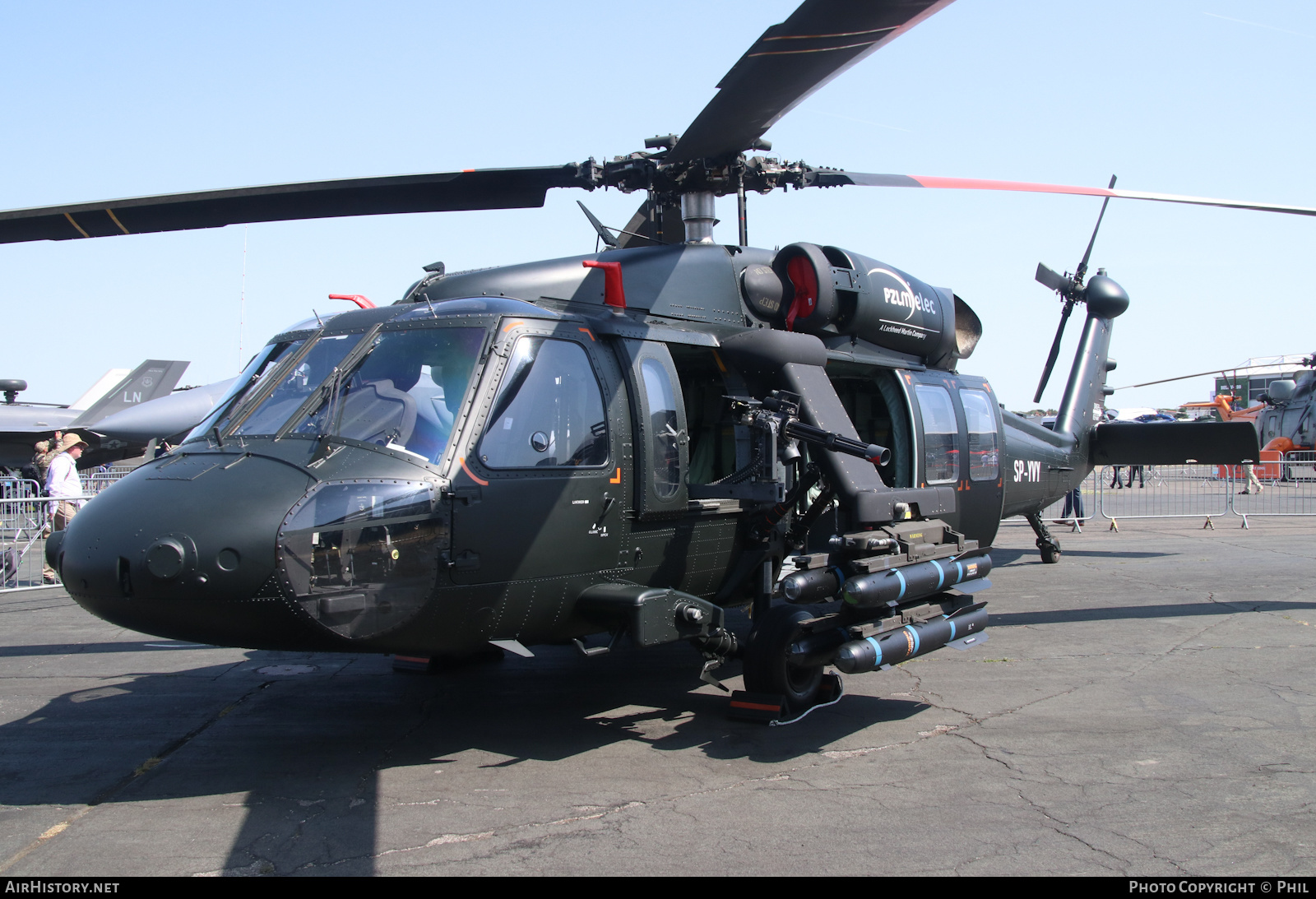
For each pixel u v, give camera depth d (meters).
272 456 4.10
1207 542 13.45
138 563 3.67
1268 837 3.42
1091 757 4.38
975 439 7.74
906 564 5.07
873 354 6.77
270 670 6.42
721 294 5.86
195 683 6.04
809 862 3.23
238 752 4.57
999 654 6.64
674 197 6.17
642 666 6.50
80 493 11.06
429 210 5.66
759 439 5.51
